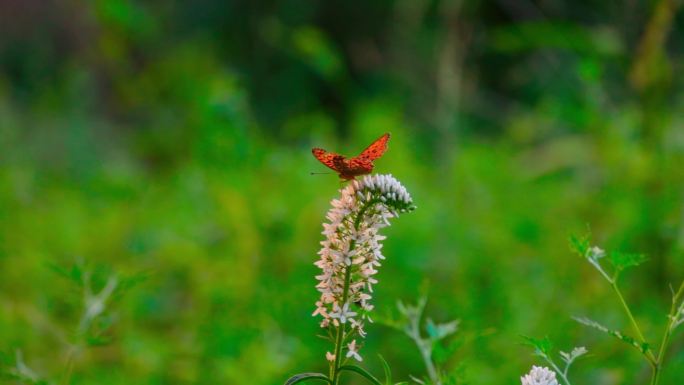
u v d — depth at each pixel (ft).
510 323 25.22
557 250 31.94
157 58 58.90
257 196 32.86
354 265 11.60
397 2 69.56
